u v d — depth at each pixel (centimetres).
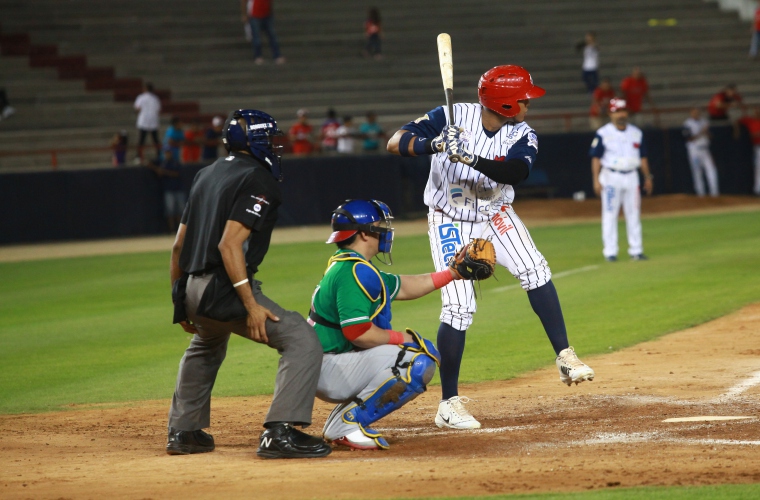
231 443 2111
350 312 1909
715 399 2342
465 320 2092
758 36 11575
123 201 8050
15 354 3431
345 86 10562
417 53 11269
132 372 3061
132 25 10781
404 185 8800
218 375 2978
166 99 10044
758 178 9700
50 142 9206
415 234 7512
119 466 1862
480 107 2100
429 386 2734
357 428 1958
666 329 3409
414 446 1988
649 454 1817
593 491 1547
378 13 10881
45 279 5644
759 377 2586
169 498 1591
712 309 3759
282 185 8406
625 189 5338
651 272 4866
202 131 8919
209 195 1845
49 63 10081
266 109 10125
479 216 2125
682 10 12550
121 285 5278
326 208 8531
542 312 2170
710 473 1653
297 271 5525
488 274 1983
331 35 11369
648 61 11494
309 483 1667
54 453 2023
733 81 11344
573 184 9256
